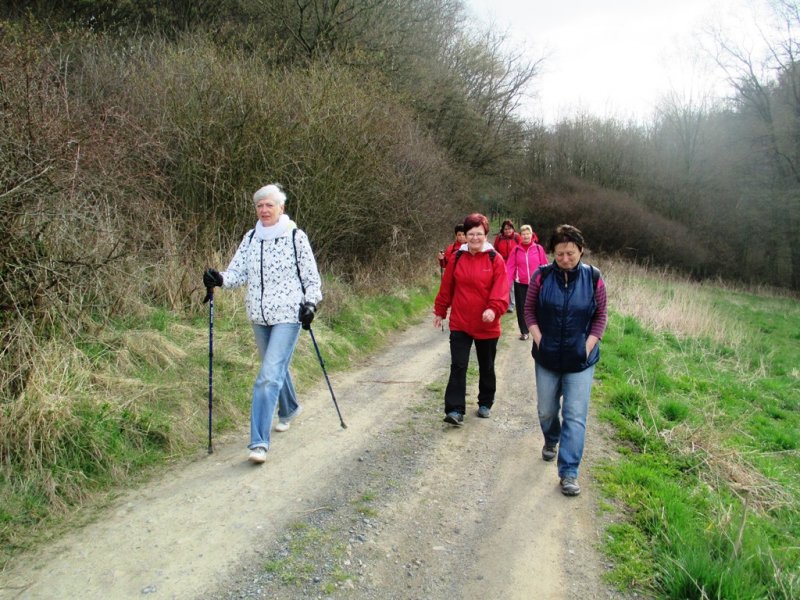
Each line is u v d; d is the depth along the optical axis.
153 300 6.00
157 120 7.22
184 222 7.24
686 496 3.88
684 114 35.31
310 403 5.42
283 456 4.16
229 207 7.88
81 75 7.41
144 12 13.10
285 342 4.03
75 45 8.38
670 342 10.37
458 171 19.08
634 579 2.93
